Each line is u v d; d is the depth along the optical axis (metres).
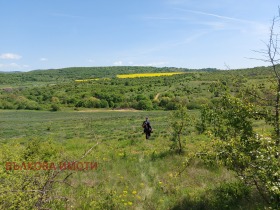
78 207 8.96
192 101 86.88
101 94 122.44
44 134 45.00
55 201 7.46
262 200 8.70
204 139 22.48
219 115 9.20
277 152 6.60
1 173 6.78
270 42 7.28
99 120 68.12
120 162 15.41
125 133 37.22
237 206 8.75
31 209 6.12
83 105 115.62
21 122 74.69
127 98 118.69
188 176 12.19
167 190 10.63
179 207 9.12
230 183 10.28
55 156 11.08
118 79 181.88
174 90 124.38
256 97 8.43
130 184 11.59
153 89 136.12
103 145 23.06
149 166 14.20
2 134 47.09
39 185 6.70
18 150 9.54
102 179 12.16
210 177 11.84
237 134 8.47
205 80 140.12
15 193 5.95
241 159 6.93
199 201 9.30
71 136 37.75
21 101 118.94
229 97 8.69
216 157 7.76
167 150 17.92
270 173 6.18
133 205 9.38
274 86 8.19
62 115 94.50
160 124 48.12
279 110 7.92
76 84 166.12
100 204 9.15
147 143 22.84
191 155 8.73
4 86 191.88
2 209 5.88
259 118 8.29
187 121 17.45
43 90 148.50
